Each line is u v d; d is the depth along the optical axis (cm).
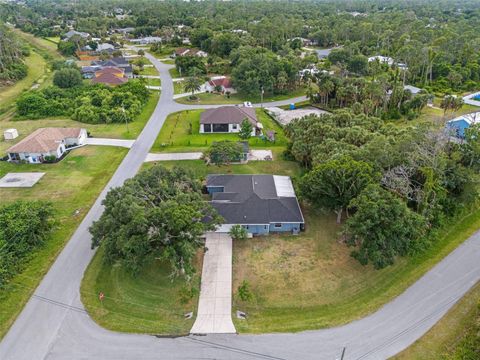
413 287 3434
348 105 8356
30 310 3206
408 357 2769
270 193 4600
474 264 3734
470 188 4403
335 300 3291
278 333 2978
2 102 8931
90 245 4000
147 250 3341
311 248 3959
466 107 8394
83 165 5803
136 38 17250
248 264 3728
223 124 7075
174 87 10181
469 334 2920
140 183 4134
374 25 15712
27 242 3853
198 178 5288
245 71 9506
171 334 2975
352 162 3888
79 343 2906
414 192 4159
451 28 14362
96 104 8294
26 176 5475
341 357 2766
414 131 4703
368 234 3406
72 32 15912
